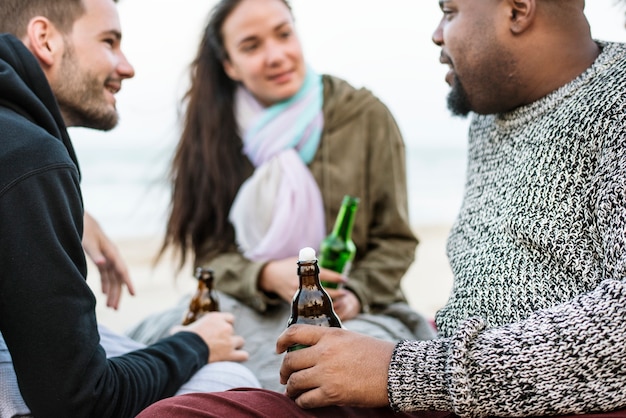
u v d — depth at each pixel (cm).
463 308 142
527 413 119
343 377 125
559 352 116
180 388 169
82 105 172
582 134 131
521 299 133
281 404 129
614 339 115
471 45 147
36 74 154
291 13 257
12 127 140
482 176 154
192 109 264
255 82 252
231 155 261
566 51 144
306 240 249
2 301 134
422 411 138
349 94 261
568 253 129
